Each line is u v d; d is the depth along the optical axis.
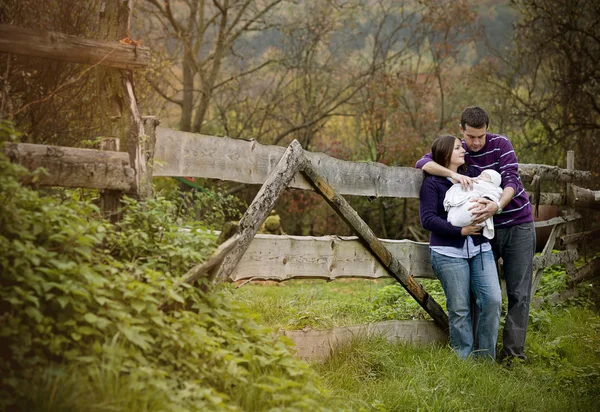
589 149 15.66
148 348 3.41
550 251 8.58
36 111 8.55
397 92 20.05
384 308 7.36
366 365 5.04
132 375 3.09
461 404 4.67
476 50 21.77
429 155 6.12
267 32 20.92
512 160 5.94
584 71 15.55
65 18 9.02
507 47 19.22
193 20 19.08
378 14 21.77
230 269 4.41
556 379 5.59
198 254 3.86
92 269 3.44
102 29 4.33
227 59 20.80
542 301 8.23
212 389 3.33
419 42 21.34
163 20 20.00
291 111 21.12
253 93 21.20
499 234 6.12
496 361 6.05
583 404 5.05
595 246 11.62
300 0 20.77
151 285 3.68
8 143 3.56
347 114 20.61
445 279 5.82
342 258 5.38
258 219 4.60
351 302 8.00
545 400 5.06
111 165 3.84
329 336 5.14
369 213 19.81
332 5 20.06
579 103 15.89
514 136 18.39
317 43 20.64
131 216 3.89
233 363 3.56
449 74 21.61
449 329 5.95
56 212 3.41
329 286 12.25
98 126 9.16
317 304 7.50
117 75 4.12
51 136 8.93
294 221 19.97
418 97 20.39
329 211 19.62
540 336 6.85
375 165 5.71
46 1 8.80
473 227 5.63
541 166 7.95
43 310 3.23
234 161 4.54
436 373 5.08
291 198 19.16
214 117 21.09
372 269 5.66
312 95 21.16
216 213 4.70
